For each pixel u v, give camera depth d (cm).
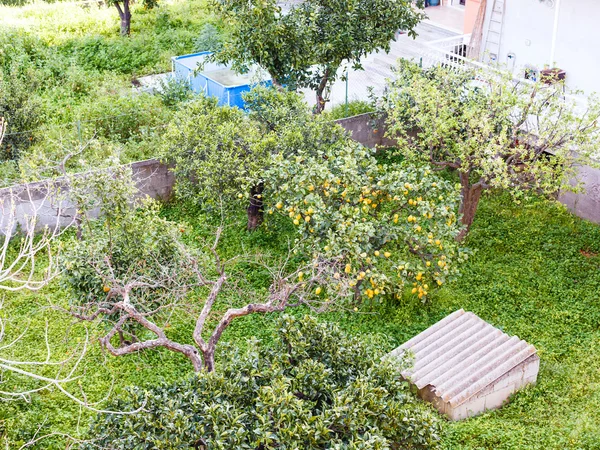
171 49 3033
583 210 1977
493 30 2266
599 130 1833
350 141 1691
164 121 2302
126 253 1354
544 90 1805
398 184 1437
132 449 920
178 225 1479
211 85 2509
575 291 1697
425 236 1458
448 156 1855
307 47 1988
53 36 3012
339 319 1603
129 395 1025
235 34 1994
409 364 1148
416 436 970
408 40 2744
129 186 1455
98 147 1941
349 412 927
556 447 1255
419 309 1639
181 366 1462
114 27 3200
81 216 1516
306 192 1430
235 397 968
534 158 1714
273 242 1855
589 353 1522
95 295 1334
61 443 1248
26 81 2186
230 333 1551
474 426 1315
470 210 1812
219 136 1761
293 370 1013
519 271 1770
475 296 1694
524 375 1426
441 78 1870
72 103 2508
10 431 1250
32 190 1802
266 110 1848
